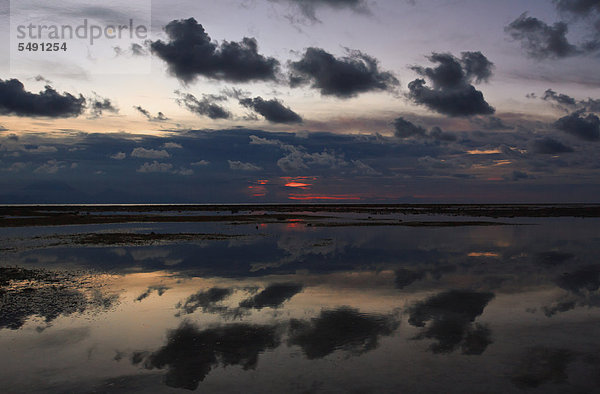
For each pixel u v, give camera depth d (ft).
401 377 22.56
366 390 21.03
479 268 56.18
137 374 23.03
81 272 53.26
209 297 40.37
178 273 52.70
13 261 62.03
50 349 26.76
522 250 74.59
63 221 157.38
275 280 48.42
